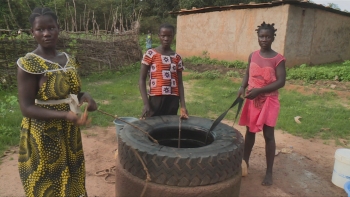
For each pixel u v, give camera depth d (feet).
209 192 8.01
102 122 19.03
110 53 40.78
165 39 11.71
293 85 32.32
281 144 16.83
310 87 31.65
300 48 44.86
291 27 41.98
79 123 6.69
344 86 32.01
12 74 27.76
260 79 11.33
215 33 50.44
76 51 36.06
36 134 7.02
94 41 38.24
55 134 7.18
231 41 48.19
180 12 55.36
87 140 16.33
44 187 7.29
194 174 7.88
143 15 102.32
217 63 48.44
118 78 36.73
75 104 7.39
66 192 7.39
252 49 45.42
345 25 54.95
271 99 11.48
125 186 8.74
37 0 60.03
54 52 7.23
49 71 6.79
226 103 24.97
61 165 7.38
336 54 55.06
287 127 19.12
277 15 41.91
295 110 23.13
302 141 17.38
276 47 42.55
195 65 47.70
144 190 7.81
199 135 10.65
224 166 8.23
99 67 38.99
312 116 21.71
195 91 30.32
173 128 10.61
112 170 12.94
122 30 49.80
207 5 84.33
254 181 12.54
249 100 12.05
